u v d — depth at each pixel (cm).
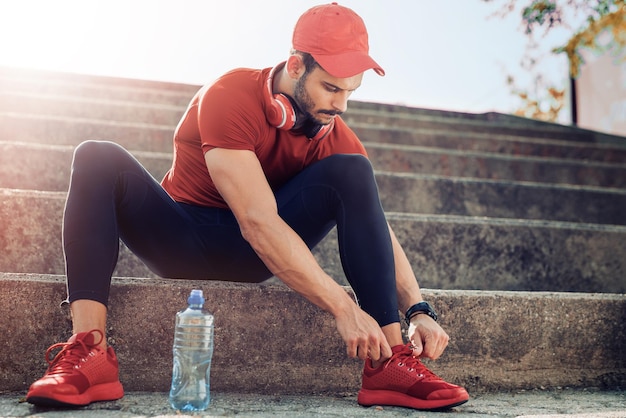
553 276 297
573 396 200
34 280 182
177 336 175
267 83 179
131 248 191
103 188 169
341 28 171
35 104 425
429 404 166
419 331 175
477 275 290
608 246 304
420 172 423
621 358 217
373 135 481
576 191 374
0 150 310
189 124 192
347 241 176
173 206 184
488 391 204
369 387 173
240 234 189
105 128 383
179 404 161
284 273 168
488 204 363
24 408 154
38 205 251
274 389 190
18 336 180
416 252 285
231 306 190
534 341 210
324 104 176
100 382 160
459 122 559
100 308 162
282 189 191
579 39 386
